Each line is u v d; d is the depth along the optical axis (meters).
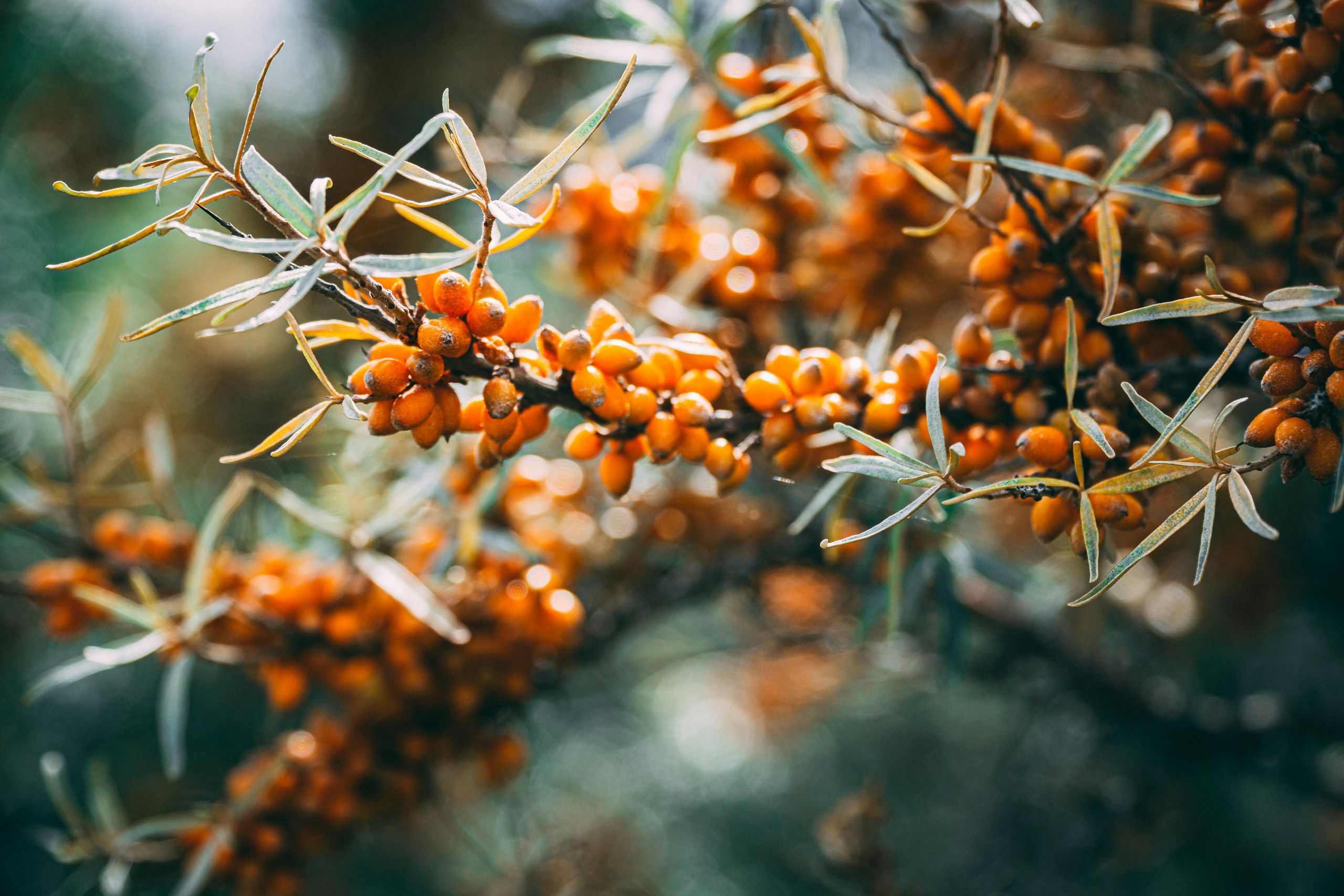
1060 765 0.82
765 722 1.17
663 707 1.29
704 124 0.48
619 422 0.35
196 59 0.32
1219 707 0.70
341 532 0.44
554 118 0.85
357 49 0.83
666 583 0.56
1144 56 0.50
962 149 0.40
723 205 0.58
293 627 0.44
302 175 0.81
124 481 0.77
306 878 0.80
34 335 0.75
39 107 0.73
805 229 0.52
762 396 0.36
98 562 0.48
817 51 0.40
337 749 0.45
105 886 0.44
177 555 0.49
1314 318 0.32
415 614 0.42
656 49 0.46
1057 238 0.37
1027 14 0.37
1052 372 0.37
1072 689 0.67
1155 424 0.33
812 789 1.13
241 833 0.44
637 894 0.70
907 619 0.46
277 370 0.81
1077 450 0.33
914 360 0.37
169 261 0.81
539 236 0.50
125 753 0.84
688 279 0.49
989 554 0.56
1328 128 0.37
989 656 0.70
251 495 0.57
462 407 0.35
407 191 0.61
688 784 1.20
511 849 0.67
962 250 0.51
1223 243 0.45
